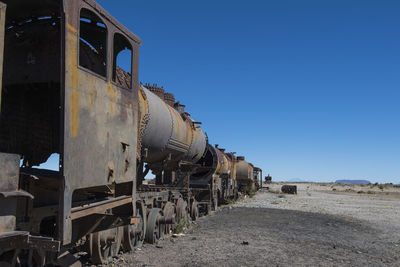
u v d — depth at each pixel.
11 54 5.74
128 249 7.24
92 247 5.90
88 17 5.31
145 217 8.23
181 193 12.32
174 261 6.71
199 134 13.85
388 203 26.66
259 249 8.15
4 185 3.13
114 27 5.30
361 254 8.11
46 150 6.00
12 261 3.64
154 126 8.82
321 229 11.95
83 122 4.30
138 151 7.65
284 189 42.00
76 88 4.15
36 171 4.87
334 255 7.86
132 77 5.93
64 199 3.84
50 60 5.61
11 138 5.82
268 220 14.00
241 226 12.03
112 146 5.08
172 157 11.39
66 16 3.97
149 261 6.61
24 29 5.59
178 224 10.61
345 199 31.27
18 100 5.95
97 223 5.06
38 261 4.41
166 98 12.32
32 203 4.38
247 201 26.06
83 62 5.49
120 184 5.94
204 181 17.36
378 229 12.53
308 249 8.41
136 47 6.12
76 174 4.10
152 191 9.88
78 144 4.16
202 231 10.76
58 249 3.49
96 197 5.88
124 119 5.53
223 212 17.25
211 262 6.72
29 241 3.47
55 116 5.91
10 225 3.28
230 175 23.28
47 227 5.50
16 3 5.05
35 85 5.91
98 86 4.72
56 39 5.65
